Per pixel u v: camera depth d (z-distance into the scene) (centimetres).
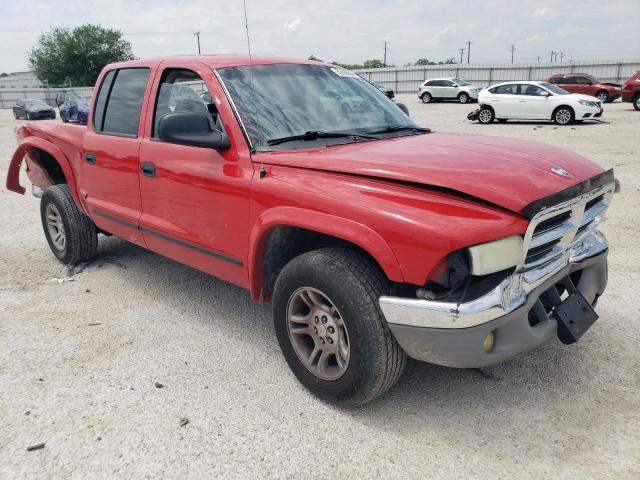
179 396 305
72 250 507
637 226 600
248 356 348
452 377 317
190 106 364
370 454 256
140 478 245
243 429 276
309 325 294
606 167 947
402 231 238
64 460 257
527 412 284
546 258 260
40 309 426
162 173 365
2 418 289
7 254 570
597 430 268
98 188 442
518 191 241
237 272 335
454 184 242
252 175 305
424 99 3297
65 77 7156
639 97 2192
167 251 391
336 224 259
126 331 386
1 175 1078
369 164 269
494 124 1891
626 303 407
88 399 304
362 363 263
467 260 232
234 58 368
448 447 259
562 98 1778
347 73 410
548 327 269
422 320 241
